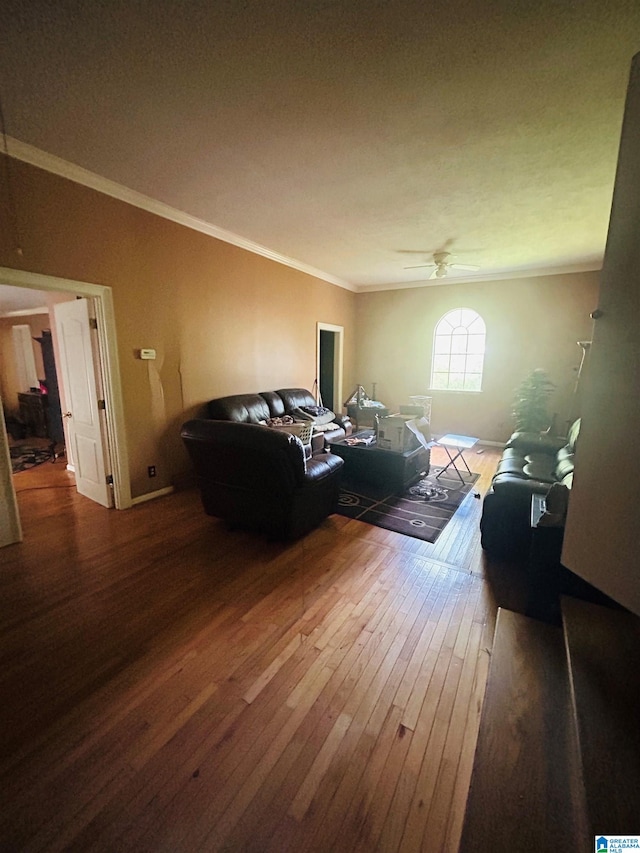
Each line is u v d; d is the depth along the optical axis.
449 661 1.74
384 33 1.60
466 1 1.46
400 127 2.26
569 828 0.98
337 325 6.73
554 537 1.87
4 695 1.54
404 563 2.59
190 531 3.02
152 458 3.67
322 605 2.12
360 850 1.06
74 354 3.43
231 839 1.08
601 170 2.76
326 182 2.96
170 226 3.60
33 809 1.14
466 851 0.94
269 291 5.00
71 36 1.61
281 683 1.61
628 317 1.03
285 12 1.51
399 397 7.14
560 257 5.01
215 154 2.57
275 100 2.03
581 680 1.31
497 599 2.21
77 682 1.60
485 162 2.65
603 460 1.14
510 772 1.12
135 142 2.44
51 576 2.38
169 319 3.70
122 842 1.07
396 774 1.25
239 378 4.68
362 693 1.56
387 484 3.96
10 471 2.75
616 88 1.91
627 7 1.47
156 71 1.82
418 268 5.74
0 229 2.46
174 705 1.50
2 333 6.67
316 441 4.96
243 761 1.29
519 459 3.85
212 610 2.07
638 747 1.08
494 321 6.07
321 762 1.29
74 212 2.85
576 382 5.25
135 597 2.18
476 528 3.15
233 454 2.62
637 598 1.01
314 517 3.00
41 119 2.20
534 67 1.78
